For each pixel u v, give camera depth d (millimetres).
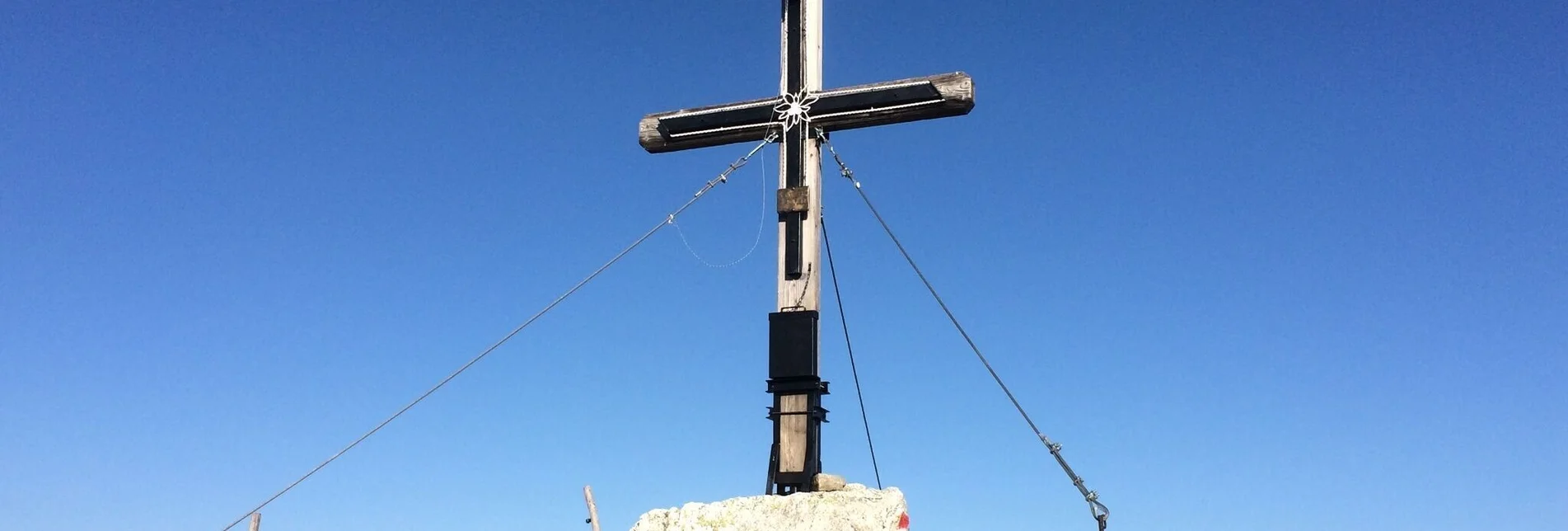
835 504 17094
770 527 17203
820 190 19266
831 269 19891
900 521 17078
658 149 20203
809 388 18203
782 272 18766
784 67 19562
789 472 18000
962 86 18594
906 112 18906
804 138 19219
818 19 19719
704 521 17438
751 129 19641
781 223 18969
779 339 18438
